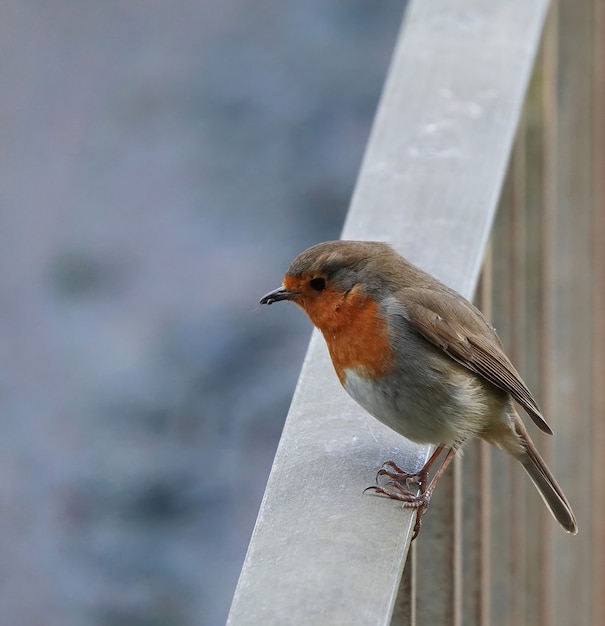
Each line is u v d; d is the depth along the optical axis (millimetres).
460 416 5258
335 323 5234
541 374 6766
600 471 8938
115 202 18906
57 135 20547
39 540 13445
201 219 18031
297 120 19516
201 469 14000
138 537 13445
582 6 8023
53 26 22969
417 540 4844
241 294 16719
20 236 18438
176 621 12586
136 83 21328
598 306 8719
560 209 8164
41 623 12562
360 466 4496
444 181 5973
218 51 21750
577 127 8133
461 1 7402
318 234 17422
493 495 6164
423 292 5250
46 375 15797
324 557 3848
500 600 6219
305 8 22391
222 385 15086
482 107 6484
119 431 14562
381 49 20922
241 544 13305
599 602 8922
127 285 17297
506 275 6320
